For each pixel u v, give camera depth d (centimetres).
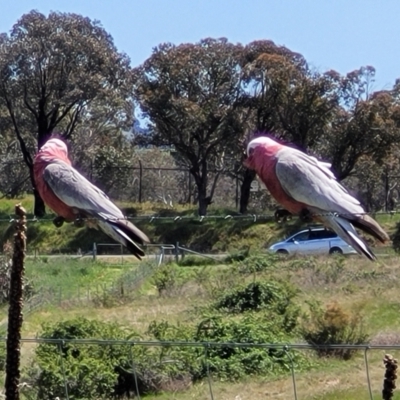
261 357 2094
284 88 5634
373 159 5906
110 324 2272
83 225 703
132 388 1998
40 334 2248
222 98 5772
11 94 5984
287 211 687
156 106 5734
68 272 4100
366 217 639
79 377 1933
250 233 5288
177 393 1959
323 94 5659
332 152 5784
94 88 5966
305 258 4138
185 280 3653
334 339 2208
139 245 676
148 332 2305
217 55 5759
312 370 2056
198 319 2664
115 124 6462
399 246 3578
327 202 646
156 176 7000
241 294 2912
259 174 678
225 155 6072
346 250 4556
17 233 588
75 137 6406
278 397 1850
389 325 2519
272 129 5856
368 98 5725
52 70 5991
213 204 6869
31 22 5994
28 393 1900
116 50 6197
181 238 5384
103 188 6606
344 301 2886
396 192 6725
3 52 5956
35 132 6400
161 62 5781
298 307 2609
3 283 3419
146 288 3691
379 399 1731
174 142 5838
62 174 705
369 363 2084
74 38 5981
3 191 6706
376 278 3347
